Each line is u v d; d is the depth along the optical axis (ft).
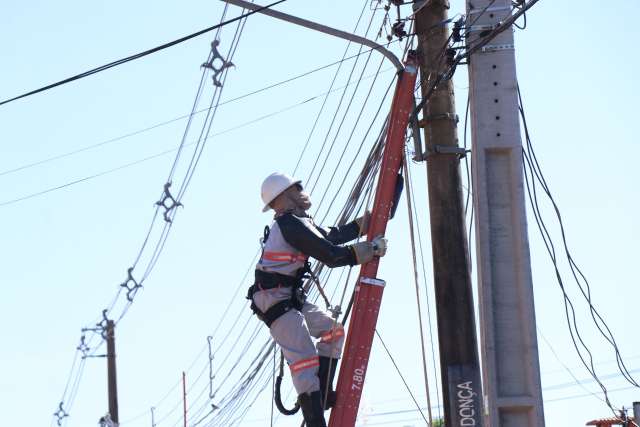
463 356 46.44
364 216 39.73
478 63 46.80
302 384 35.55
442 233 47.47
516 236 45.60
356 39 45.60
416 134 48.37
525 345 44.80
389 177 40.40
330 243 35.83
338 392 37.24
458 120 48.52
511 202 45.93
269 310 36.06
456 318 46.75
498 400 44.29
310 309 37.81
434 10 48.91
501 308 45.27
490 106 46.42
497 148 46.19
